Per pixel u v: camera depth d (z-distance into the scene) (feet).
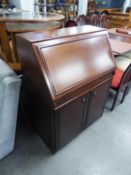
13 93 3.40
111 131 5.50
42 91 3.38
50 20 6.08
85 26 4.76
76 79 3.50
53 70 3.16
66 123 4.06
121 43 6.62
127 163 4.55
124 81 5.73
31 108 4.63
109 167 4.43
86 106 4.42
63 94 3.28
